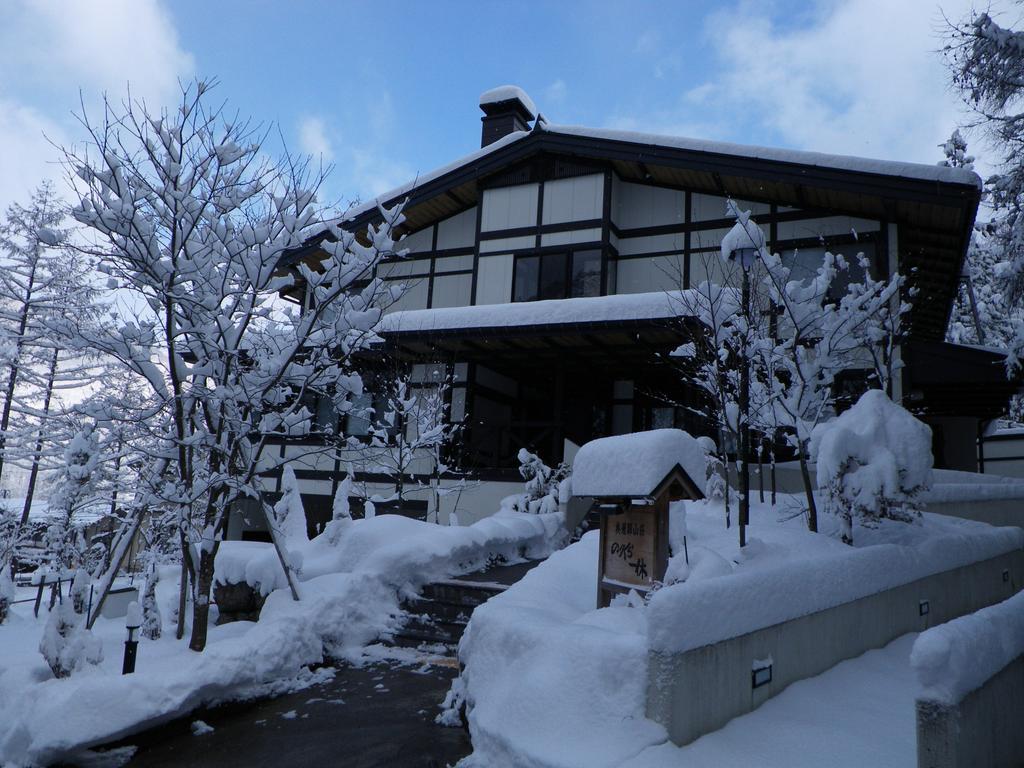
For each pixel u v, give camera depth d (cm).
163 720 590
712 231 1588
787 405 930
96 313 1606
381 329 1457
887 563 750
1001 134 1125
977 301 2747
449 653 816
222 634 789
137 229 641
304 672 743
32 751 531
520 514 1259
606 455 636
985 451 2420
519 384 1838
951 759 346
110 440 763
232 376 745
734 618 500
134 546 1516
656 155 1538
